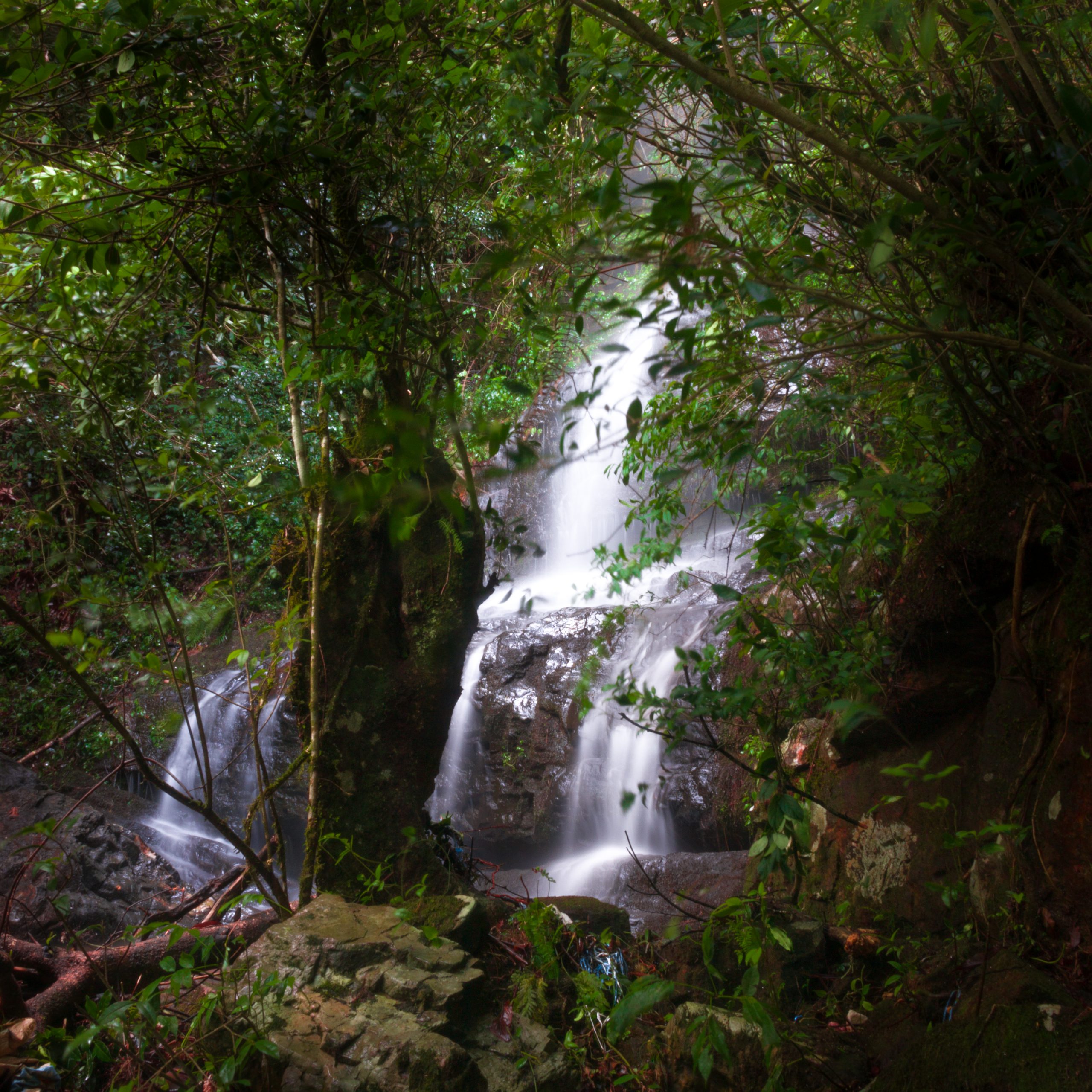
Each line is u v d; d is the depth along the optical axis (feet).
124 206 9.27
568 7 9.21
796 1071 9.46
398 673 11.98
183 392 11.09
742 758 21.42
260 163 9.56
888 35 7.63
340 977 9.53
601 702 25.77
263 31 9.60
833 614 13.26
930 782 12.75
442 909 10.75
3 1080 8.57
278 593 34.63
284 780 11.68
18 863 18.88
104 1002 9.17
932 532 11.97
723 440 7.59
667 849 23.59
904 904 12.29
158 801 28.78
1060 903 9.62
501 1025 9.83
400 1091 8.29
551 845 26.21
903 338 6.30
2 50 7.84
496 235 10.30
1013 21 7.23
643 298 5.15
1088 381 8.34
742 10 7.55
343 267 10.94
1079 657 10.00
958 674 12.48
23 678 29.07
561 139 9.86
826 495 15.49
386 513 11.57
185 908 13.30
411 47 9.31
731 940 11.89
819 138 5.83
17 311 10.41
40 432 11.10
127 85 9.28
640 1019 10.93
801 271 6.29
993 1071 7.95
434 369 10.78
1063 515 9.82
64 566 12.39
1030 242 7.47
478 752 28.91
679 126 8.87
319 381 11.63
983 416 9.49
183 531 34.12
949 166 7.99
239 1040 8.80
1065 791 9.84
